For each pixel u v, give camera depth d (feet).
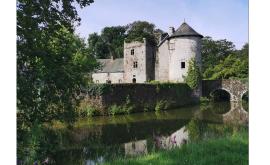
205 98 119.24
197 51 119.96
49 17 23.04
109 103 82.02
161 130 57.16
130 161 24.25
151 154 26.91
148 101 93.35
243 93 120.06
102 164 25.71
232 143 27.37
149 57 137.69
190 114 82.64
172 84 104.37
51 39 23.72
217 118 73.10
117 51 180.34
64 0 23.93
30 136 20.88
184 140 42.57
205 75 153.48
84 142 43.29
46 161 22.84
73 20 24.89
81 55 67.77
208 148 26.32
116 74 147.64
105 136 50.34
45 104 22.66
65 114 24.47
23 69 21.36
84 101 78.59
